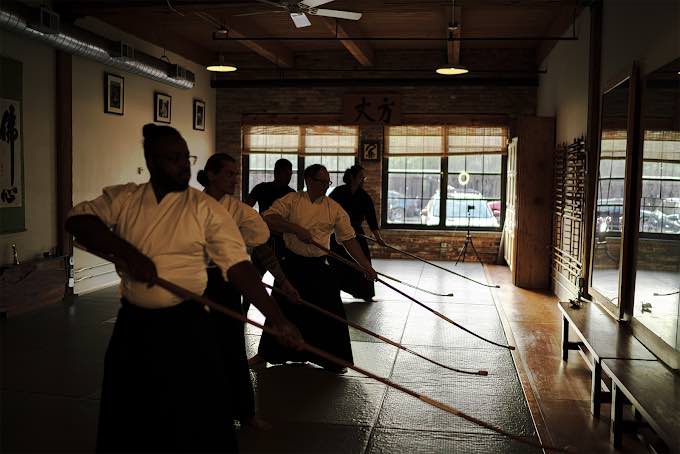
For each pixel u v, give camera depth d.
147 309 2.44
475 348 5.50
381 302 7.45
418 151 11.30
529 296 7.95
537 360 5.16
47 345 5.41
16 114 6.62
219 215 2.46
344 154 11.45
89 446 3.44
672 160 3.77
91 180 8.05
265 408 3.99
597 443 3.57
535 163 8.52
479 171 11.33
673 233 3.68
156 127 2.44
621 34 5.28
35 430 3.65
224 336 3.55
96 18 8.12
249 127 11.70
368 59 10.59
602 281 5.52
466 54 10.99
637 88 4.65
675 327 3.60
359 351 5.35
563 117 7.98
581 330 4.47
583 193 6.44
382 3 7.25
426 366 4.95
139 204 2.42
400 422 3.82
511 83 10.75
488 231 11.32
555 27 8.52
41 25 6.35
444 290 8.32
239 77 11.58
